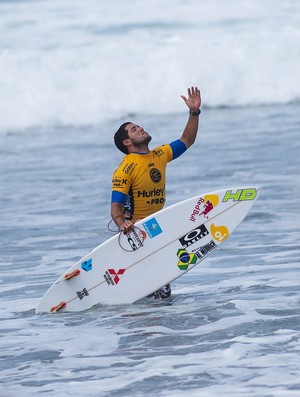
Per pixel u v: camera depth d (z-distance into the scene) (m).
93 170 58.38
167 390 20.58
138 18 99.69
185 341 24.36
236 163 56.91
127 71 85.69
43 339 25.75
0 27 98.12
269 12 100.19
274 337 24.08
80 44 91.88
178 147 30.42
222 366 21.95
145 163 29.70
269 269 33.00
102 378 21.80
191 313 27.38
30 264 37.00
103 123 82.19
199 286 31.30
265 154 59.31
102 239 40.94
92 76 84.75
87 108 83.00
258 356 22.52
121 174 29.61
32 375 22.39
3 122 80.81
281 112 79.50
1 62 85.00
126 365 22.67
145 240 29.70
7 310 29.91
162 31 95.19
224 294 29.73
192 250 29.78
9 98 82.56
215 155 60.12
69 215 46.59
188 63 86.81
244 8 101.19
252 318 26.11
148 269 29.69
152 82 85.19
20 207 49.00
